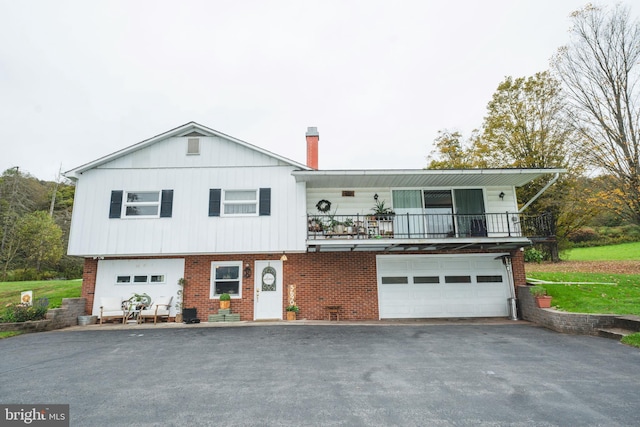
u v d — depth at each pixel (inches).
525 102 827.4
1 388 203.8
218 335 372.5
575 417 160.1
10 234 1076.5
